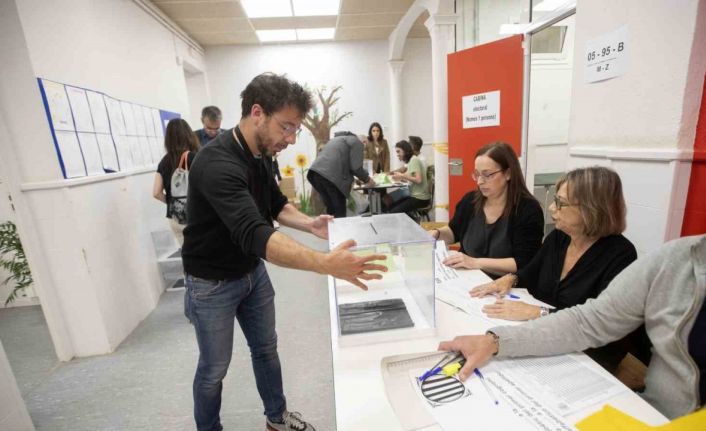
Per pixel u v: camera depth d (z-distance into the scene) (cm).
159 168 244
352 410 66
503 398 68
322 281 301
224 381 182
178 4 361
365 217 117
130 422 159
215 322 123
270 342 140
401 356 81
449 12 344
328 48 563
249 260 123
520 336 79
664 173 138
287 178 533
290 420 144
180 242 259
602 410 63
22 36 177
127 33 291
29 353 219
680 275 77
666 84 135
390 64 557
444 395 69
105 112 244
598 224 107
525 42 263
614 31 154
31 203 190
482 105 290
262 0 384
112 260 228
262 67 558
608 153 161
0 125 179
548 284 122
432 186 489
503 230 158
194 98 539
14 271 254
